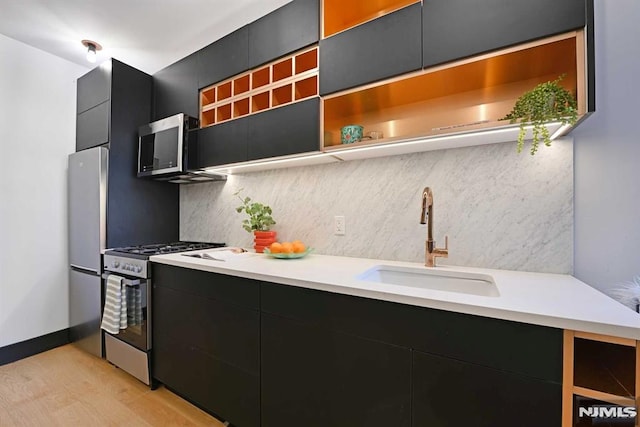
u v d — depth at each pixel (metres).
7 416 1.56
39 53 2.31
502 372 0.82
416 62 1.25
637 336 0.67
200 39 2.12
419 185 1.57
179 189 2.69
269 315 1.28
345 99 1.54
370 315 1.03
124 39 2.12
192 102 2.12
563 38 1.01
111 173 2.18
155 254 1.87
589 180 1.22
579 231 1.24
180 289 1.64
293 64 1.65
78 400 1.70
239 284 1.38
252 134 1.76
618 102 1.18
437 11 1.21
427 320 0.92
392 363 0.99
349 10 1.60
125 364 1.92
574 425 0.74
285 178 2.06
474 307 0.84
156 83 2.41
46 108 2.35
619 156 1.18
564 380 0.75
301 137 1.57
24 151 2.24
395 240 1.63
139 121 2.36
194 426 1.49
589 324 0.71
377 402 1.02
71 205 2.38
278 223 2.09
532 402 0.78
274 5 1.77
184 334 1.62
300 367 1.19
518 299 0.89
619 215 1.18
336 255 1.83
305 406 1.18
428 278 1.40
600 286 1.21
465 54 1.15
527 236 1.31
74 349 2.35
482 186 1.41
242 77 1.88
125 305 1.91
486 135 1.24
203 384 1.53
